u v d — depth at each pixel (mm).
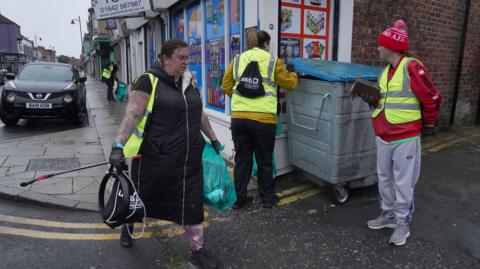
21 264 2979
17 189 4348
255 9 4492
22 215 3877
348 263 3016
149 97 2578
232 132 3984
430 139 6969
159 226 3625
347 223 3689
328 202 4191
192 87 2787
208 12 6180
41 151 6297
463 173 5102
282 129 4645
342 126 3748
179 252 3180
